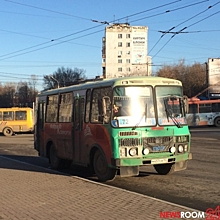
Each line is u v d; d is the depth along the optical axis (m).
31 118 38.88
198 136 29.78
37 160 17.86
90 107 11.30
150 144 10.02
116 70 106.62
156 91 10.40
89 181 10.60
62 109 13.33
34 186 9.97
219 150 19.19
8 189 9.60
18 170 13.46
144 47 105.50
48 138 14.47
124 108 10.09
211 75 59.84
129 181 10.97
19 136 36.75
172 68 76.25
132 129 9.93
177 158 10.38
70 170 14.02
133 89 10.22
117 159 9.83
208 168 12.94
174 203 8.00
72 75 82.38
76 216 6.75
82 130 11.73
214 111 43.72
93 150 11.16
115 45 106.88
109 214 6.80
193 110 43.62
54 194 8.81
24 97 97.69
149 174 12.06
